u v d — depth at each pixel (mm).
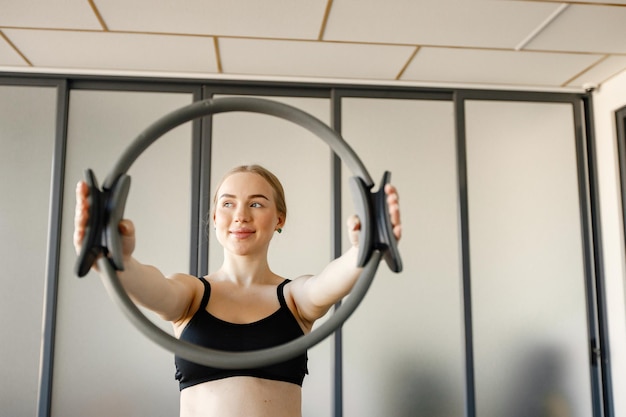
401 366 2418
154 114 2486
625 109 2514
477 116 2643
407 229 2506
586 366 2547
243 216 960
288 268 2393
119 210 675
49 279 2297
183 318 970
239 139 2447
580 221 2639
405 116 2600
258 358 664
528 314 2533
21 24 2033
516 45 2232
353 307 691
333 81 2574
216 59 2357
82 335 2309
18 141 2398
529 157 2645
